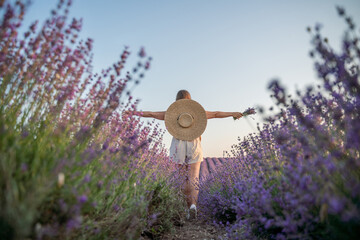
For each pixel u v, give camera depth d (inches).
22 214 46.9
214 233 128.7
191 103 172.9
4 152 59.1
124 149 86.0
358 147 63.9
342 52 69.4
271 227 91.6
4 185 55.8
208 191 191.0
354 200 60.2
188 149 171.5
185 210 161.3
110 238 79.7
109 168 81.4
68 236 63.2
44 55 75.5
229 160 185.6
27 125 70.7
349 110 69.9
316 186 62.4
